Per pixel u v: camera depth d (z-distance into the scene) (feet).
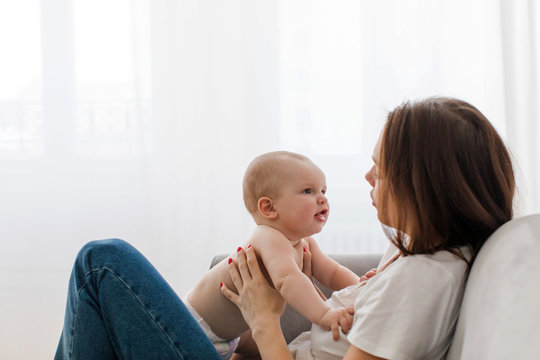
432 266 2.92
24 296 8.61
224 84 8.25
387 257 3.90
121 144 8.41
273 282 3.74
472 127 2.99
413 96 8.13
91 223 8.50
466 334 2.74
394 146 3.03
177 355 3.58
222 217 8.37
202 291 4.26
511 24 8.07
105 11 8.36
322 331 3.48
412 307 2.83
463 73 8.20
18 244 8.59
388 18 8.11
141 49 8.25
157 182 8.38
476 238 3.09
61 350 3.95
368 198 8.34
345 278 4.42
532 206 8.21
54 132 8.45
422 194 2.93
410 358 2.79
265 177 4.10
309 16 8.24
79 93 8.43
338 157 8.34
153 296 3.66
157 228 8.41
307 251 4.35
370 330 2.86
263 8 8.20
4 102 8.48
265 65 8.25
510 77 8.11
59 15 8.36
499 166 3.03
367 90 8.18
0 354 8.65
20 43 8.44
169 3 8.18
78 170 8.48
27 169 8.54
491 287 2.68
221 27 8.20
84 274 3.69
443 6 8.13
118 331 3.59
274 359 3.44
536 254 2.58
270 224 4.10
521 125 8.19
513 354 2.28
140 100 8.29
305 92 8.30
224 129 8.29
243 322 4.24
